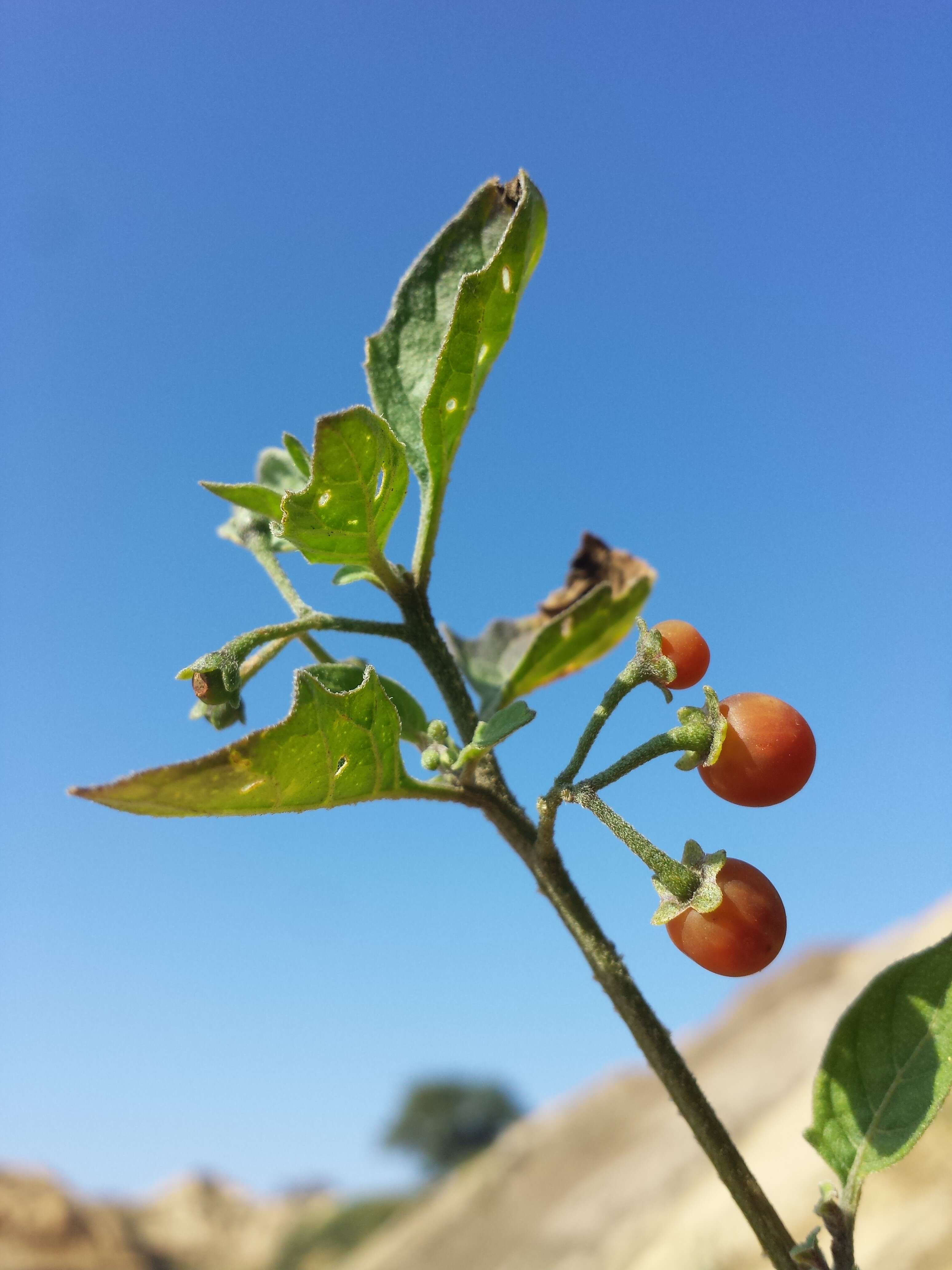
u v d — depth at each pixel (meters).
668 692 0.07
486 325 0.08
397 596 0.09
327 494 0.08
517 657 0.12
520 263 0.08
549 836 0.07
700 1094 0.07
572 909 0.07
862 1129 0.07
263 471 0.11
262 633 0.08
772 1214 0.07
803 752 0.07
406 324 0.10
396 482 0.08
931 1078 0.07
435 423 0.08
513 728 0.07
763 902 0.07
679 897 0.07
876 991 0.07
